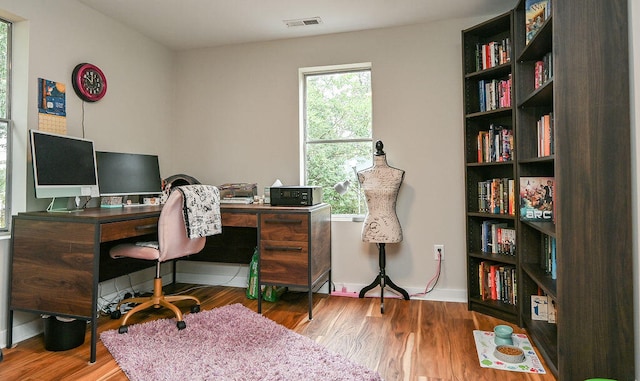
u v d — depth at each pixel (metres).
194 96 3.74
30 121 2.42
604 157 1.73
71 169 2.47
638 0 1.64
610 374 1.71
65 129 2.65
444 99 3.12
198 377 1.83
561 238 1.76
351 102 3.48
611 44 1.73
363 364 2.01
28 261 2.21
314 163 3.55
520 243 2.53
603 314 1.72
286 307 2.97
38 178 2.23
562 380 1.75
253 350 2.13
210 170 3.69
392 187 2.94
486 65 2.83
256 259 3.19
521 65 2.54
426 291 3.14
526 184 2.44
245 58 3.60
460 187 3.08
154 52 3.52
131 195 3.12
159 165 3.50
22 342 2.31
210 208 2.68
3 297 2.28
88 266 2.07
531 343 2.26
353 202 3.45
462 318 2.70
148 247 2.55
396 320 2.67
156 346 2.18
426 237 3.15
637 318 1.67
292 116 3.49
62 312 2.13
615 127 1.72
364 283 3.30
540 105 2.47
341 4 2.82
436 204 3.13
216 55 3.68
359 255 3.31
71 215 2.15
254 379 1.81
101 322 2.63
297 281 2.74
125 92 3.18
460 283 3.09
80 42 2.77
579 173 1.74
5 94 2.40
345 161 3.48
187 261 3.75
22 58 2.41
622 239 1.71
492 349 2.18
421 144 3.16
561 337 1.76
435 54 3.14
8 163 2.41
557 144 1.76
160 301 2.60
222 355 2.07
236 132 3.62
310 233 2.71
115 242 2.95
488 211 2.87
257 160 3.57
